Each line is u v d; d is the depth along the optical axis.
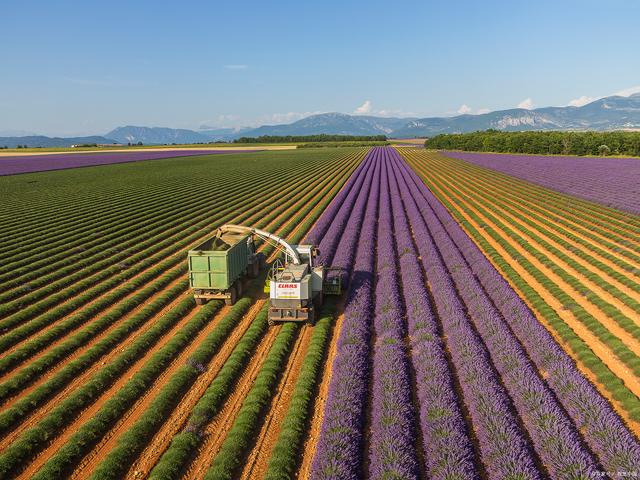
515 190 56.38
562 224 37.75
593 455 11.38
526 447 11.31
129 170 88.50
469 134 172.62
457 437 11.66
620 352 16.38
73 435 12.44
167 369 16.33
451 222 37.88
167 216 44.12
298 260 20.48
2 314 21.33
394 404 13.16
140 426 12.77
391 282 23.30
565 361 15.29
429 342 16.73
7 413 13.38
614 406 13.56
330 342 18.20
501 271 26.75
